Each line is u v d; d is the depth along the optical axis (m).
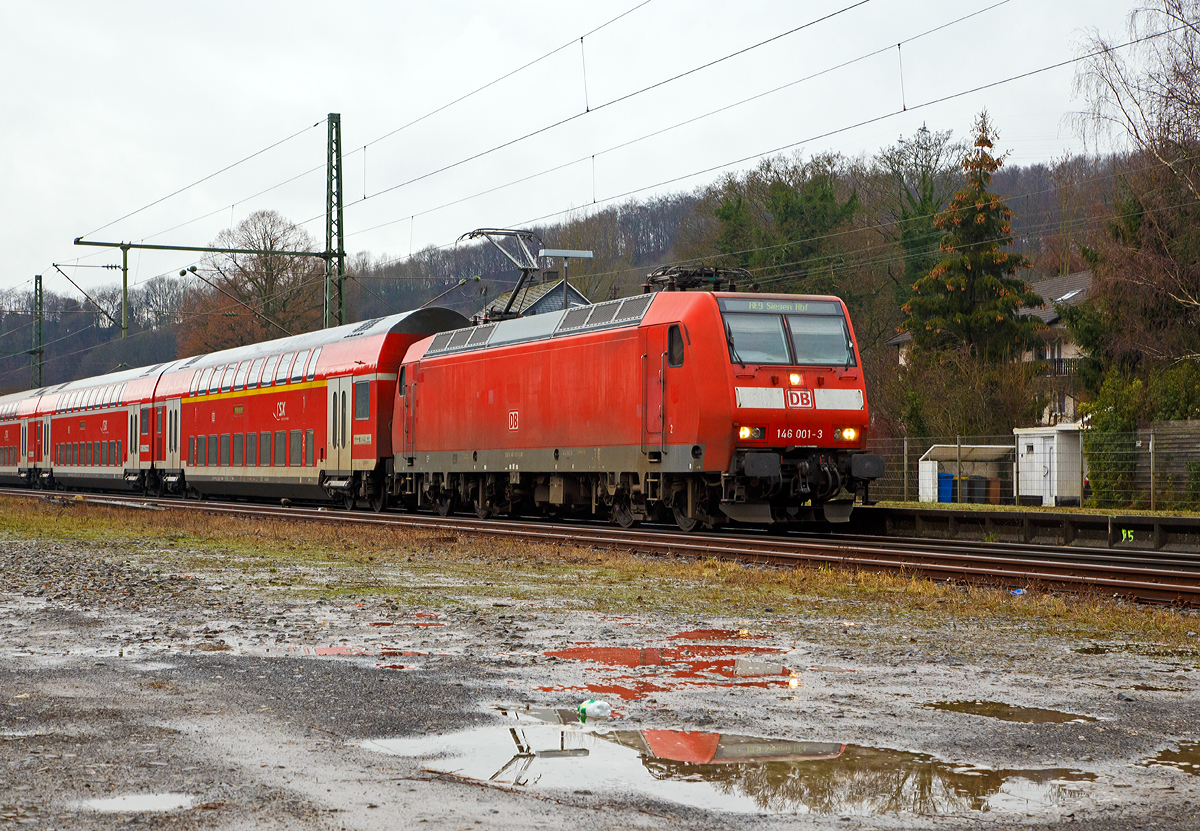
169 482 40.50
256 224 71.62
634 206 85.25
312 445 32.59
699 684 8.02
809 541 19.52
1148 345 34.66
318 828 4.91
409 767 5.89
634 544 18.48
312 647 9.55
